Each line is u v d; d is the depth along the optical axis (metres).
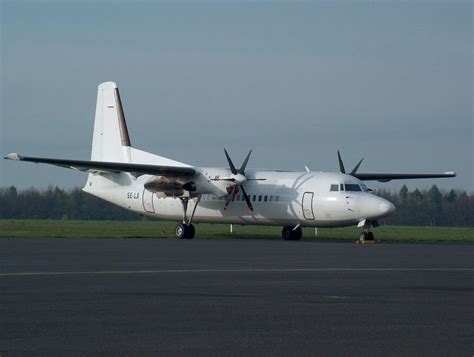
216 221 70.25
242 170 66.75
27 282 27.88
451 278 29.84
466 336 17.31
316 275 30.98
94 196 76.44
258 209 66.44
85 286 26.66
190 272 32.06
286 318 19.78
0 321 19.20
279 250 47.97
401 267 34.94
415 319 19.61
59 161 63.00
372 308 21.50
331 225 62.97
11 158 61.50
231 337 17.23
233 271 32.66
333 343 16.56
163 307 21.62
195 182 67.06
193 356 15.27
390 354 15.42
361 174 72.00
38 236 67.75
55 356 15.15
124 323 19.00
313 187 63.16
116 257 40.56
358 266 35.47
